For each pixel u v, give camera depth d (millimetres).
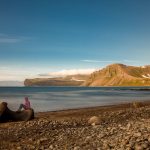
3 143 19312
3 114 31906
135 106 56062
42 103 76625
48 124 29359
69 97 117625
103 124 27812
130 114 38656
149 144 14172
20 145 18406
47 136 21438
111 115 38594
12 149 17328
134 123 22969
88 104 73438
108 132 19719
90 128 23656
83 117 37531
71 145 16672
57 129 25688
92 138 17953
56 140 19031
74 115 40562
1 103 32219
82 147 15523
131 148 13703
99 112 44625
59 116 39312
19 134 23250
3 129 26438
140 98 109812
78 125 28766
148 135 16094
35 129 26094
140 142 14547
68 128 25469
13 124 29875
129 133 17578
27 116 34094
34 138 20797
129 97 119438
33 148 17172
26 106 35062
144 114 38062
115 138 16688
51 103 76750
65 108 59312
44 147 17078
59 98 107688
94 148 14914
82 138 18641
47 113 44500
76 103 77375
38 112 47219
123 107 56250
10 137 21891
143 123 21922
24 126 28266
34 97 115438
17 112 33719
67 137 19625
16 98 105188
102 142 16266
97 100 93750
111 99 101312
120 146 14383
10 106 65625
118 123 27172
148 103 67500
